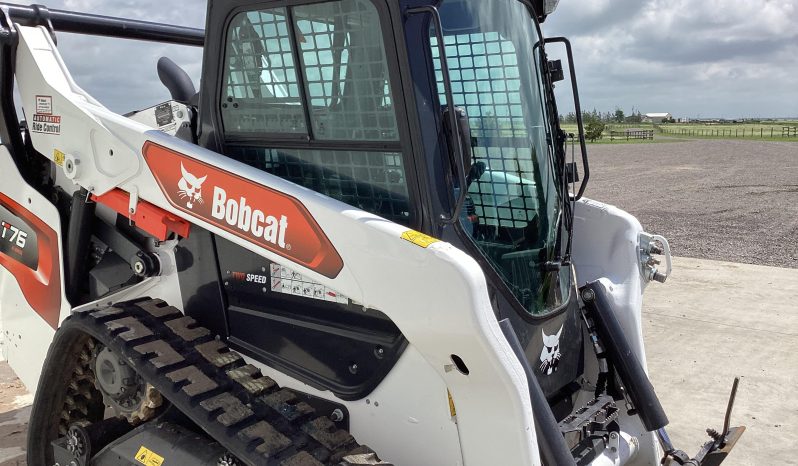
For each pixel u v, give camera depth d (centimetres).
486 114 266
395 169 246
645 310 662
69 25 348
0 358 518
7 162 347
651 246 350
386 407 255
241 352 289
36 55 321
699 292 718
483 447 231
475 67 262
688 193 1681
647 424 311
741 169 2311
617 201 1553
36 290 343
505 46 279
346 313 260
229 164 257
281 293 275
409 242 215
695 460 299
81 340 306
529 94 292
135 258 308
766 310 657
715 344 571
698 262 855
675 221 1265
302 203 238
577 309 323
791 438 417
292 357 277
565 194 311
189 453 265
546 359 286
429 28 241
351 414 264
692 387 491
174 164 271
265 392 266
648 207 1455
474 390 226
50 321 337
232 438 239
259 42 267
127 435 286
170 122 312
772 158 2802
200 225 267
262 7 261
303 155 267
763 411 453
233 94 278
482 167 262
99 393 333
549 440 240
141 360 262
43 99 320
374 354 256
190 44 416
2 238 361
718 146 3816
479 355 214
